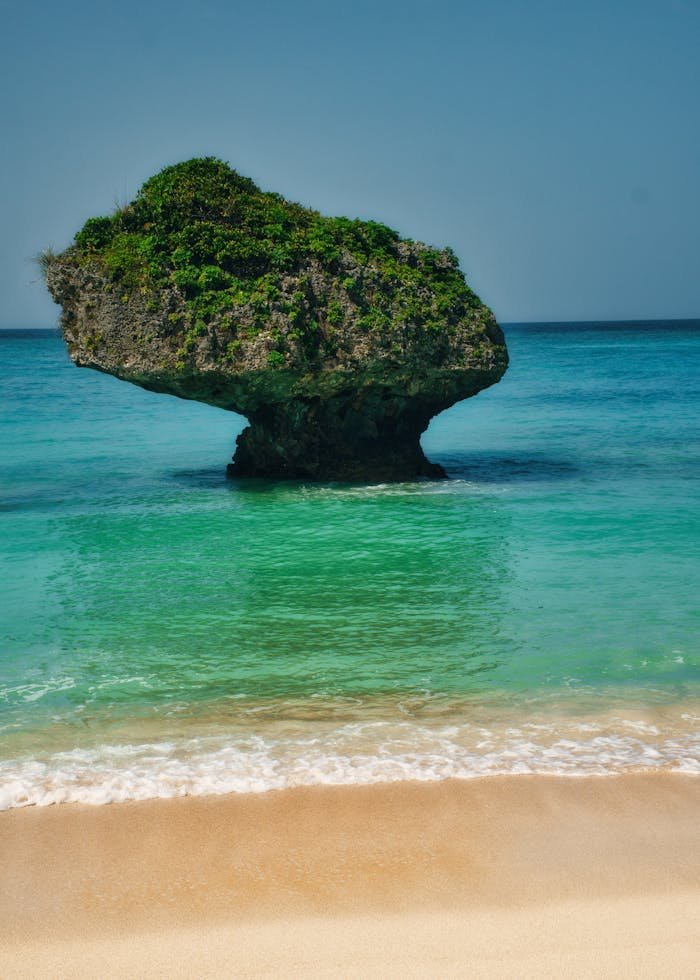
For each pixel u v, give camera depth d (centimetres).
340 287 2359
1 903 767
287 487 2533
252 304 2252
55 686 1227
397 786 952
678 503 2284
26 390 5772
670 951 695
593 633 1403
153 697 1194
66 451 3328
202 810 908
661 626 1429
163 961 692
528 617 1476
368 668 1285
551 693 1194
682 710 1141
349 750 1035
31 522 2156
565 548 1875
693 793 938
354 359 2355
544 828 876
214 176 2456
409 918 743
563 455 3130
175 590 1639
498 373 2564
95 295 2275
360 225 2531
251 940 716
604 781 962
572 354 10000
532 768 990
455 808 910
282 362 2253
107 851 841
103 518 2189
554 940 711
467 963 683
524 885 789
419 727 1097
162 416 4478
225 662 1310
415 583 1662
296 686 1227
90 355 2277
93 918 747
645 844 851
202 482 2652
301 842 855
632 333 19412
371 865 820
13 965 689
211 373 2261
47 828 877
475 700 1176
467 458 3089
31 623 1471
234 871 811
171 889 786
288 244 2353
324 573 1731
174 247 2292
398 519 2141
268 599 1582
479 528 2047
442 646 1361
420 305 2434
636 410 4594
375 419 2591
